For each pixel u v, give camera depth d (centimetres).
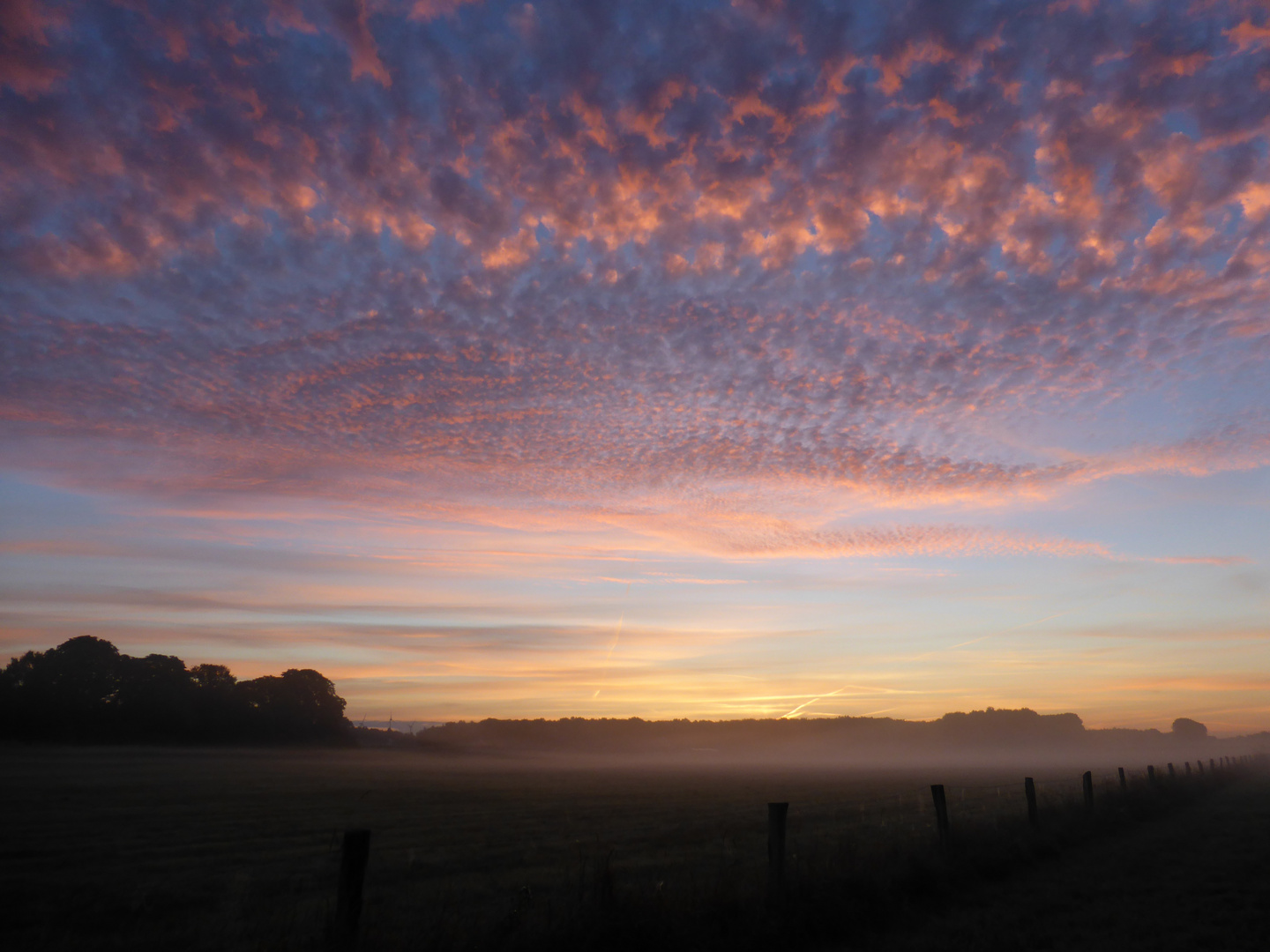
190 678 13362
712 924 844
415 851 1839
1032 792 1700
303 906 1146
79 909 1169
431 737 18475
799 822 2511
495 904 1068
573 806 3294
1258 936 937
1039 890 1191
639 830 2288
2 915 1126
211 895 1288
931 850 1277
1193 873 1349
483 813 2934
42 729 10775
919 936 923
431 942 721
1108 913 1043
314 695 14938
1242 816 2316
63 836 2156
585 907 806
